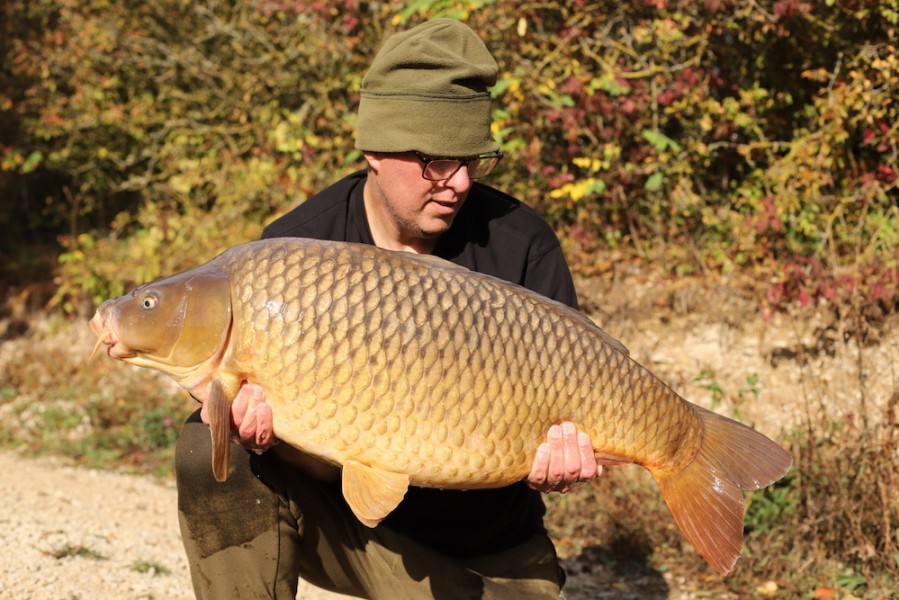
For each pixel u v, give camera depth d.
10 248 9.29
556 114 6.36
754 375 5.21
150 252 7.75
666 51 6.35
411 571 2.45
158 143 8.92
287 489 2.37
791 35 6.21
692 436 2.23
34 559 4.05
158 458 6.21
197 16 8.53
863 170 6.05
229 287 2.04
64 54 8.62
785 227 6.20
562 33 6.53
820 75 5.97
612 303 6.32
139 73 8.86
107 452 6.26
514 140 6.47
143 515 5.02
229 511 2.34
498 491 2.54
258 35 7.87
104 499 5.27
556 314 2.15
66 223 9.45
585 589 4.17
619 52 6.59
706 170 6.73
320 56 7.46
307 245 2.07
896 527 4.05
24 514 4.75
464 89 2.31
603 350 2.15
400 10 7.16
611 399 2.15
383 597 2.48
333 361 2.01
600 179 6.62
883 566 3.92
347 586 2.54
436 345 2.03
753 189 6.39
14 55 8.84
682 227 6.52
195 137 8.41
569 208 6.75
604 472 4.73
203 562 2.37
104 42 8.52
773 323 5.83
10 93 8.92
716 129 6.47
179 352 2.04
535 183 6.72
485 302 2.09
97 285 8.01
